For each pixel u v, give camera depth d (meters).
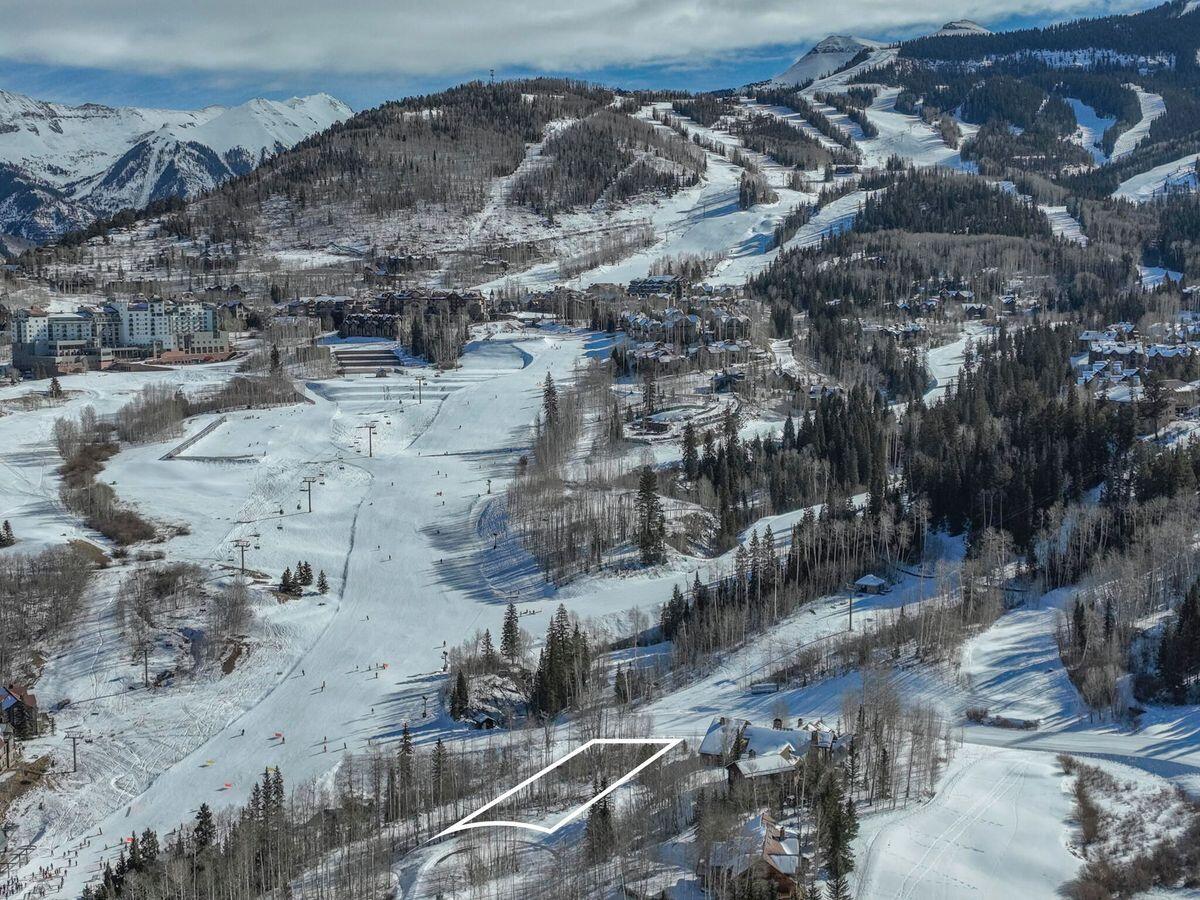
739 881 147.12
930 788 180.62
